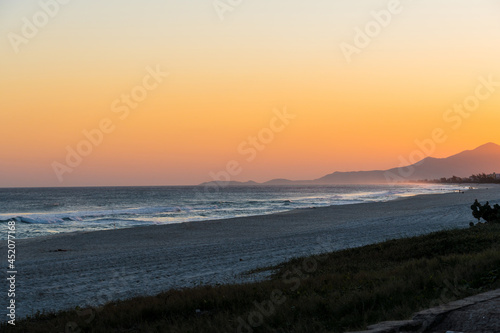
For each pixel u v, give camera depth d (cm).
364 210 6109
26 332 1102
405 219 4303
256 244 2869
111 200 12481
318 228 3931
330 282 1270
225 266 2092
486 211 2958
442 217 4294
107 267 2172
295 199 11344
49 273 2045
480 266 1105
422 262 1384
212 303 1162
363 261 1792
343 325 828
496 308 698
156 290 1623
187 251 2641
